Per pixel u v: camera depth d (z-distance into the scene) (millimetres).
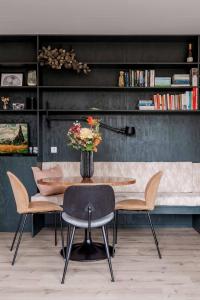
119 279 2654
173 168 4512
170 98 4406
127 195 4195
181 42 4590
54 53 4246
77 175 4500
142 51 4598
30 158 4121
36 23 3885
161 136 4621
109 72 4598
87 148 3344
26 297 2338
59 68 4285
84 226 2744
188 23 3893
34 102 4492
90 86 4352
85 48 4594
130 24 3924
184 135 4621
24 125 4551
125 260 3109
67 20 3791
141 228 4496
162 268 2896
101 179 3430
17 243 3455
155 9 3477
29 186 4109
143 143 4629
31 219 4105
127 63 4324
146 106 4391
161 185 4477
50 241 3773
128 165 4523
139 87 4359
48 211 3291
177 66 4504
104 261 3078
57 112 4531
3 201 4121
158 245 3605
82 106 4609
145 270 2850
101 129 4617
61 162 4535
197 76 4363
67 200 2695
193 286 2516
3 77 4555
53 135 4617
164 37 4398
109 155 4629
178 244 3660
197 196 4023
